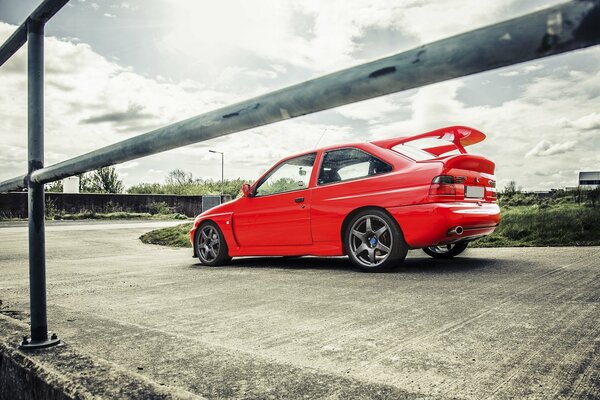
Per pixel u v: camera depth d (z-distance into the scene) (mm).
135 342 1885
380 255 4145
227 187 34438
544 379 1406
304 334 2057
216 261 5301
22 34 1653
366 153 4387
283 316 2443
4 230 13828
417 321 2211
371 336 1980
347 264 4824
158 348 1784
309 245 4594
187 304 2875
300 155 4902
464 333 1966
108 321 2324
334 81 633
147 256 6965
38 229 1439
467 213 3932
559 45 417
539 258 4422
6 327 1625
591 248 5070
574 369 1481
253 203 5039
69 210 24859
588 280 3121
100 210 25984
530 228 6562
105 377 1112
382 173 4219
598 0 386
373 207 4176
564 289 2848
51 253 7695
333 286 3381
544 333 1917
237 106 805
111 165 1198
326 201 4453
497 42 458
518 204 12938
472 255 5023
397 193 4020
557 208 9648
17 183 1637
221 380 1411
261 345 1906
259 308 2682
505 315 2254
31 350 1360
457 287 3096
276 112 728
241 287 3512
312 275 4043
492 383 1388
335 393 1272
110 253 7645
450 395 1304
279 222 4777
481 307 2455
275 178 5016
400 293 2977
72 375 1137
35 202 1449
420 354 1703
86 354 1307
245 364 1560
